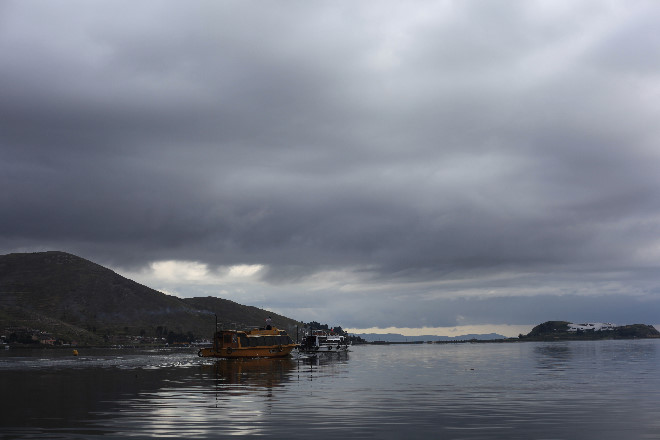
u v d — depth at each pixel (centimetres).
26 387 4734
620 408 3388
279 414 3102
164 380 5512
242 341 11819
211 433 2519
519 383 5197
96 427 2666
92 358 11962
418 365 8912
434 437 2455
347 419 2936
